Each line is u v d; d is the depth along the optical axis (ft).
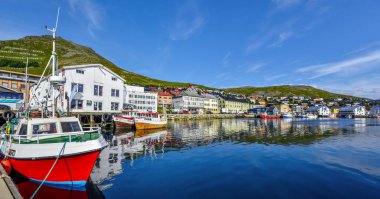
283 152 64.39
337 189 35.09
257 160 54.60
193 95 372.17
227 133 117.39
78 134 38.88
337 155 60.03
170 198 32.07
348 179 39.86
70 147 35.47
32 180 36.94
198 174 43.34
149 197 32.50
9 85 174.40
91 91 123.03
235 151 66.13
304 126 167.94
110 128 132.46
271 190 34.86
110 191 34.86
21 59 456.45
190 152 64.75
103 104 128.98
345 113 443.73
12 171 37.81
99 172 44.75
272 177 41.29
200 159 55.83
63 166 35.47
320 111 433.89
